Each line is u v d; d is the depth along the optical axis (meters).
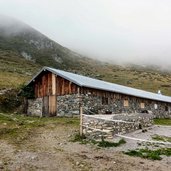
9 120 31.05
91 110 41.53
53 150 18.92
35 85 46.44
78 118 36.72
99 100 43.22
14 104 47.84
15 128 26.61
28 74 106.38
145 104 55.75
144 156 18.16
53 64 189.12
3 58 141.12
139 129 28.88
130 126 26.92
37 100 45.66
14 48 190.00
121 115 25.64
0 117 32.12
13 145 20.20
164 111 62.94
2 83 66.31
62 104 41.94
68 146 20.25
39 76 45.66
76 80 40.31
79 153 18.31
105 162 16.50
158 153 18.98
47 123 30.77
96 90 42.81
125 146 20.52
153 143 21.75
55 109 42.78
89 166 15.60
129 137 23.30
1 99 46.91
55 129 27.17
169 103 65.62
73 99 40.72
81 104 40.09
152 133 27.56
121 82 182.75
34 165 15.55
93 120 22.64
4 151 18.41
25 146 19.98
